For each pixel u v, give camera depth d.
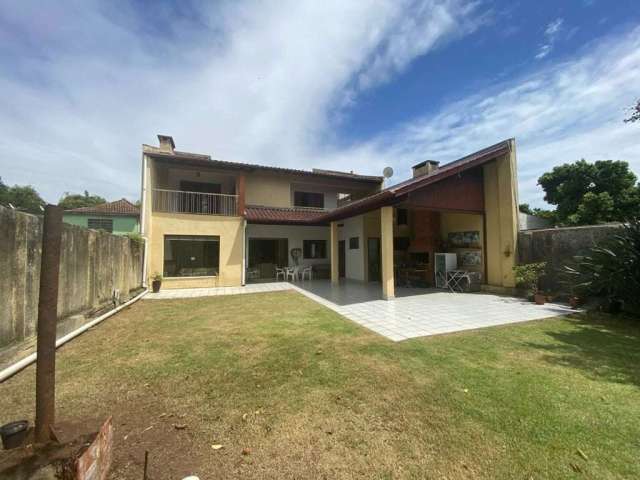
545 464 1.87
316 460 1.95
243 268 12.34
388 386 2.99
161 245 11.38
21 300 3.69
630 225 6.18
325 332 5.02
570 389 2.87
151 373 3.38
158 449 2.05
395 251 12.66
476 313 6.37
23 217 3.74
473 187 9.53
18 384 3.11
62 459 1.46
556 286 7.82
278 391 2.92
